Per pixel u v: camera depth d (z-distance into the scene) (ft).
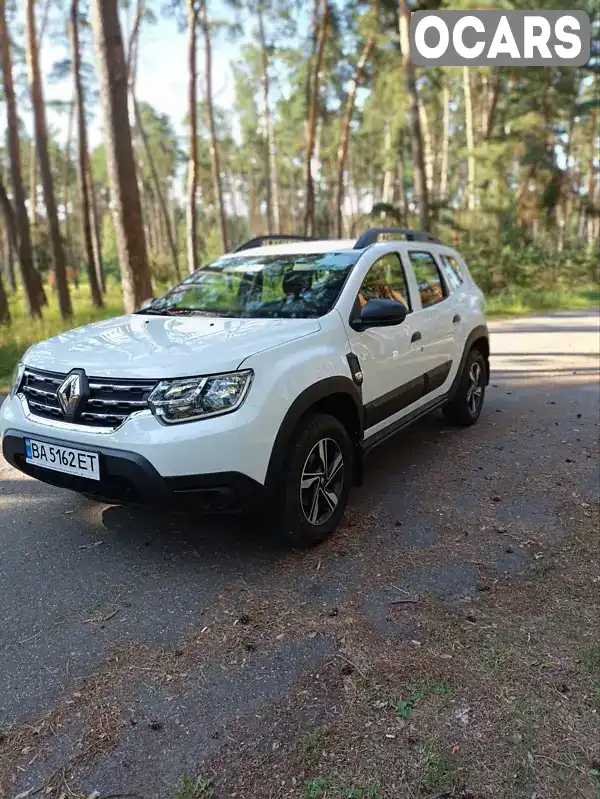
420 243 18.42
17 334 37.09
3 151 131.85
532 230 115.14
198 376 10.30
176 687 8.24
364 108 116.47
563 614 9.77
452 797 6.50
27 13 53.67
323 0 84.84
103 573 11.19
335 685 8.21
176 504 10.30
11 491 15.21
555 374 29.27
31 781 6.81
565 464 16.76
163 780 6.80
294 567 11.33
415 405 16.55
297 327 12.35
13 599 10.39
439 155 138.92
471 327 19.61
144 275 33.71
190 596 10.41
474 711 7.70
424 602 10.16
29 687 8.27
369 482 15.61
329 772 6.84
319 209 199.72
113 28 31.55
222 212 94.27
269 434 10.66
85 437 10.62
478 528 12.92
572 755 7.02
